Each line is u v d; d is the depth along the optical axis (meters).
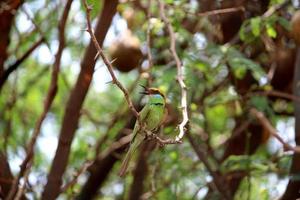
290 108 12.40
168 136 10.76
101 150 13.12
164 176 11.70
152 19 10.70
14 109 13.62
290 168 9.96
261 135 11.99
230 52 10.58
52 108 14.38
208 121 12.74
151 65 9.69
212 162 12.23
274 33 10.39
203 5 12.18
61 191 9.84
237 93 11.54
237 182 11.73
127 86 14.57
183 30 10.96
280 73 11.91
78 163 12.60
